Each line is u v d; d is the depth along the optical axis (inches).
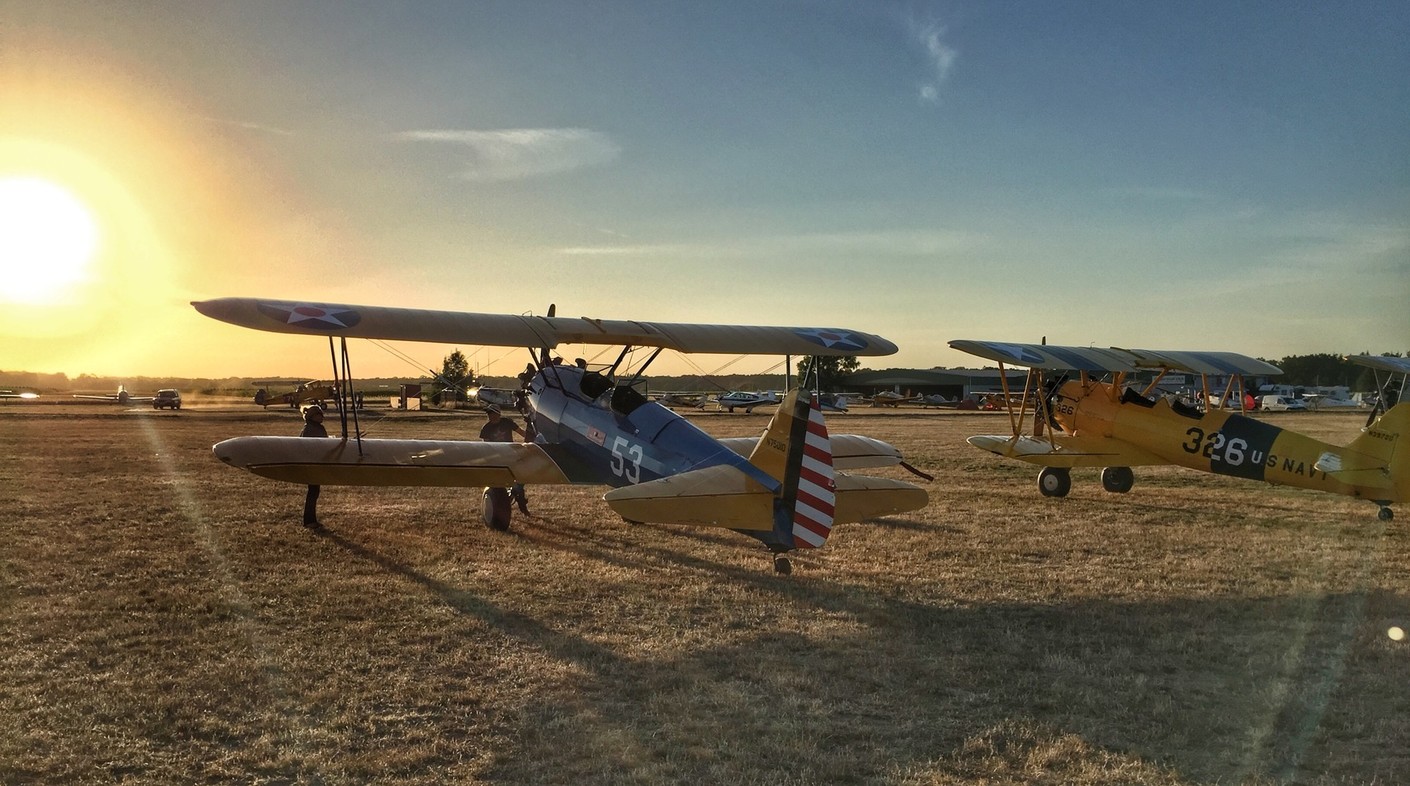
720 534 410.9
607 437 395.5
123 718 186.5
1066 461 536.1
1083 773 167.2
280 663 221.9
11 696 197.9
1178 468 725.9
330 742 176.4
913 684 214.2
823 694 206.4
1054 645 245.0
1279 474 475.2
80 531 394.3
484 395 490.0
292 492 534.3
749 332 437.1
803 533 299.4
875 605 285.1
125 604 273.4
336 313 347.3
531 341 368.8
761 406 2214.6
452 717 190.4
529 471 386.9
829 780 163.2
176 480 581.9
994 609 282.0
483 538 396.8
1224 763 171.8
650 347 418.6
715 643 243.9
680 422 370.3
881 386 3599.9
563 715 192.1
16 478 586.2
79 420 1375.5
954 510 488.7
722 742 178.7
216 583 303.0
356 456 376.2
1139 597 297.6
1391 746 179.8
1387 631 258.2
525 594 294.4
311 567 330.0
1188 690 211.5
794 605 284.5
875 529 426.9
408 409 1920.5
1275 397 2281.0
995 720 192.1
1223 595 300.7
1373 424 466.0
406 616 265.9
